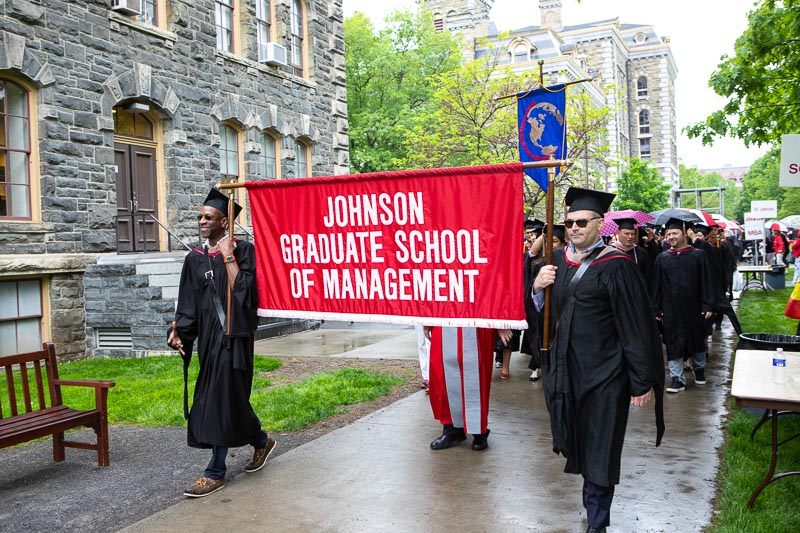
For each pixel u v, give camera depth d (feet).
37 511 16.19
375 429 22.80
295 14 62.80
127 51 43.86
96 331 41.14
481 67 85.40
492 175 15.33
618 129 235.20
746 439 20.47
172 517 15.58
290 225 17.67
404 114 110.01
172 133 47.78
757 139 43.60
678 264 27.99
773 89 43.29
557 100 35.99
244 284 16.96
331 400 26.78
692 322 27.96
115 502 16.72
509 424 23.31
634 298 13.60
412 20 115.85
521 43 182.39
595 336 13.82
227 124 54.29
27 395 19.36
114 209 42.75
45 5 38.45
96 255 41.42
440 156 84.79
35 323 38.63
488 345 20.16
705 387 28.94
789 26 39.14
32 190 38.52
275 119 58.13
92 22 41.42
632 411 24.93
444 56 117.50
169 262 39.83
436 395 20.54
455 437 20.86
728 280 51.21
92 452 21.24
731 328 47.91
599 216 14.05
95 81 41.60
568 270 14.39
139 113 46.83
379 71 112.68
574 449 13.97
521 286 15.25
